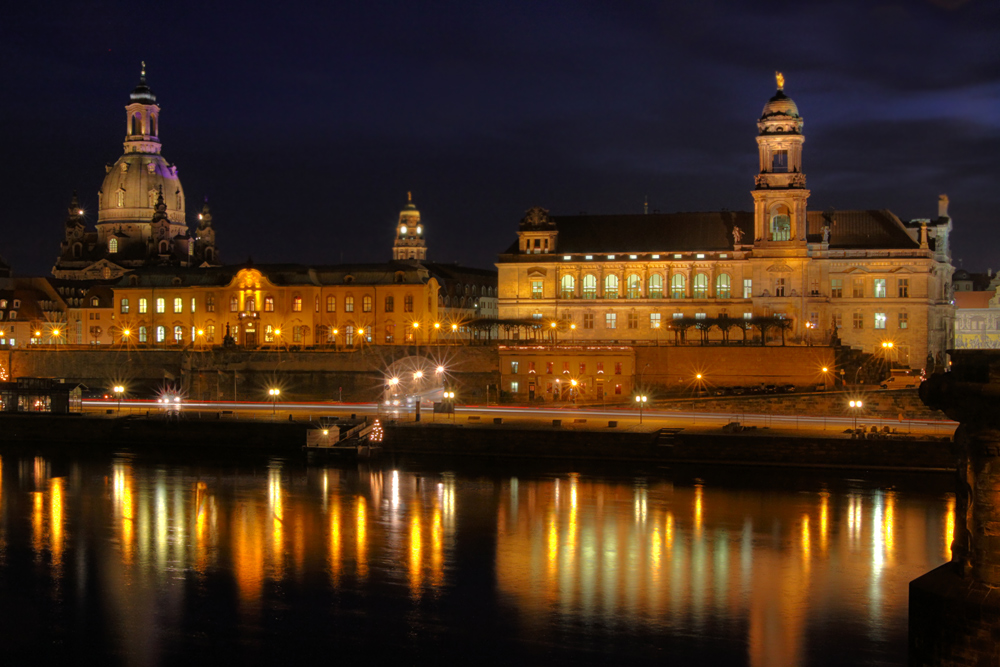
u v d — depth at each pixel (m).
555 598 73.25
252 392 185.12
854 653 63.00
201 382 187.12
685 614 69.81
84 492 108.12
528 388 170.50
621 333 189.62
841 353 163.75
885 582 76.56
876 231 183.62
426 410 154.12
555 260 192.62
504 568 80.31
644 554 84.06
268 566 81.06
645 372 168.25
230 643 65.19
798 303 178.38
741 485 109.69
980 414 34.69
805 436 118.75
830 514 96.44
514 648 64.00
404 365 178.25
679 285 188.12
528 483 111.81
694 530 91.19
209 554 84.38
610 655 62.94
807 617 69.25
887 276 179.12
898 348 178.38
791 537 88.75
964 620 34.62
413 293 195.00
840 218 186.88
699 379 165.62
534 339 189.25
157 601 73.00
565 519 95.44
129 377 191.38
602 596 73.69
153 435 139.12
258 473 118.75
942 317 188.50
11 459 128.88
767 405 148.00
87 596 74.00
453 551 85.12
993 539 34.78
